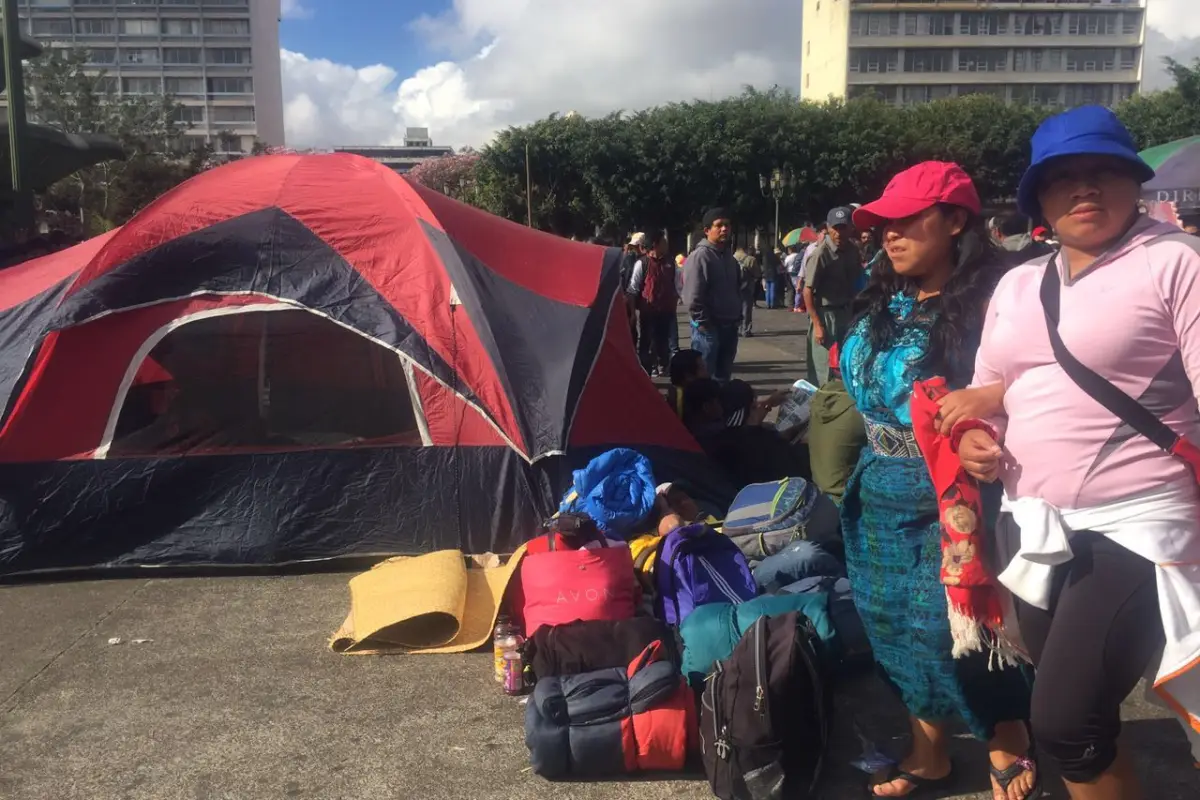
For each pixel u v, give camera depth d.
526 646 3.48
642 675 3.04
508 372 4.77
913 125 42.16
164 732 3.29
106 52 116.81
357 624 3.95
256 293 4.77
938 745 2.79
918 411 2.31
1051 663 1.99
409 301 4.85
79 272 4.98
